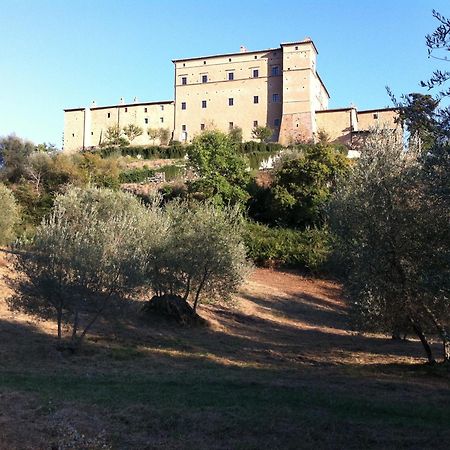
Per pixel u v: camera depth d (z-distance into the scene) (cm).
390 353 1591
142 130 8825
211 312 2088
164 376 1052
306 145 6450
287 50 7931
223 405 798
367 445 625
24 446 585
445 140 617
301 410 781
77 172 4484
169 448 605
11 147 4803
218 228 1884
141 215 1883
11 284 1355
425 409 823
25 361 1147
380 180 1126
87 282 1258
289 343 1719
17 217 2647
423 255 1041
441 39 548
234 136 7100
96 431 652
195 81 8612
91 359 1213
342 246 1253
